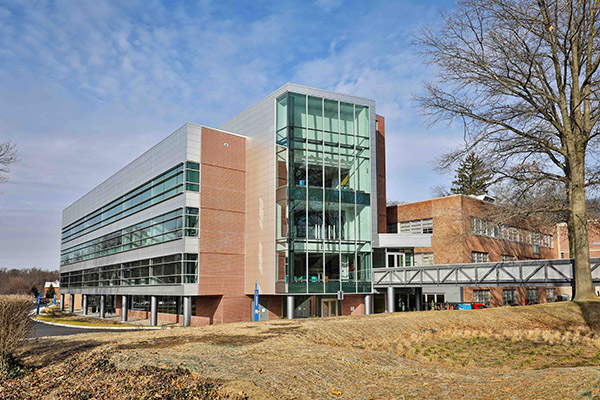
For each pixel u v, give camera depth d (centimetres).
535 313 2514
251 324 2205
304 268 3466
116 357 1351
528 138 2650
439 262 4525
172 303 4472
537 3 2356
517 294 5231
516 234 5394
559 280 2680
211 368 1171
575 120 2511
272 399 954
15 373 1324
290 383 1056
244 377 1086
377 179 4475
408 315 2472
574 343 1862
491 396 927
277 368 1182
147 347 1499
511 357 1600
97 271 5869
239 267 3828
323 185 3600
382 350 1727
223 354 1368
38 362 1436
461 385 1048
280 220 3528
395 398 973
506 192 2969
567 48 2492
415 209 4819
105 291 5491
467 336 2047
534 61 2458
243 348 1471
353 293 3625
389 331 2088
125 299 4891
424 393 997
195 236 3653
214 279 3691
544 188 2884
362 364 1275
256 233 3753
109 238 5488
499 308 2688
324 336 1886
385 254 3928
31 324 1469
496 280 2959
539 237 5972
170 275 3816
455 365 1457
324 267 3519
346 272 3622
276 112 3681
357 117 3850
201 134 3762
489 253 4800
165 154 4050
